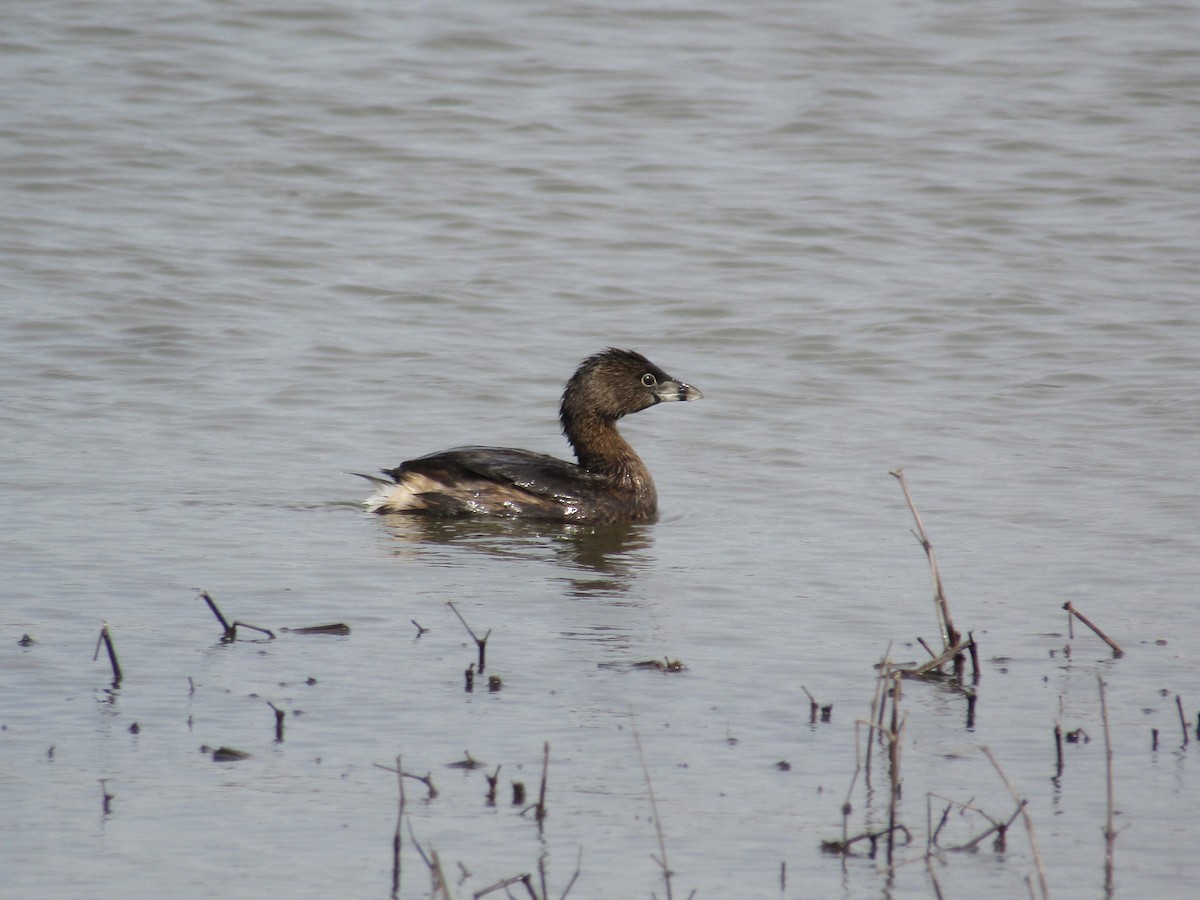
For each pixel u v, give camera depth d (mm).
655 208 25875
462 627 11555
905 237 24859
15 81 29766
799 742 9469
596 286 22875
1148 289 22688
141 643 10961
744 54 32500
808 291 22797
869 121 29531
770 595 12492
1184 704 10148
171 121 28594
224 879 7664
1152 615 11945
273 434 17438
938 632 11539
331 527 14547
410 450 17172
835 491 15758
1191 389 18891
